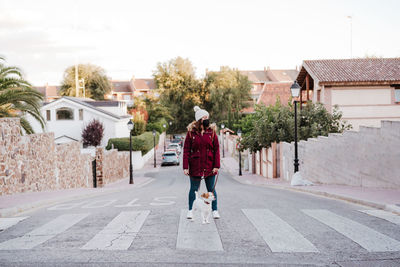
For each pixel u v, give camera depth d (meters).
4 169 12.51
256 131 30.86
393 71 28.36
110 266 4.30
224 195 11.89
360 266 4.32
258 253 4.81
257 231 5.98
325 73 28.50
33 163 14.95
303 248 5.02
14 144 13.31
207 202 6.41
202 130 6.53
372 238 5.52
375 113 27.91
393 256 4.68
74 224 6.75
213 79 82.12
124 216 7.37
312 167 20.20
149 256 4.68
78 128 46.91
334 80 27.34
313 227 6.25
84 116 46.88
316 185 16.47
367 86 27.84
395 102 27.81
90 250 4.97
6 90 18.12
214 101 78.56
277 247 5.07
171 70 84.50
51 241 5.51
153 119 76.69
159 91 84.00
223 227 6.26
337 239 5.48
